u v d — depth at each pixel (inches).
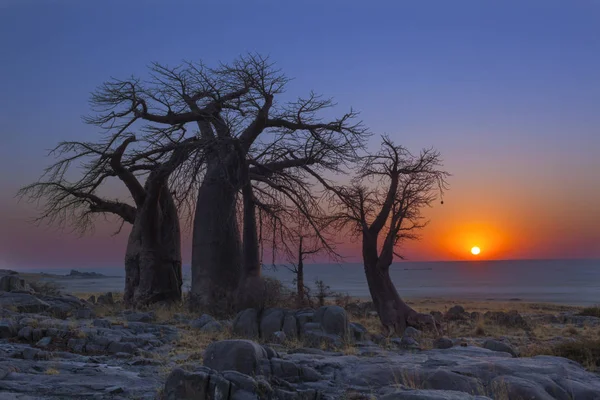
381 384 347.9
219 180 924.6
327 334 582.9
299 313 624.1
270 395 312.7
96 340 502.0
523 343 695.7
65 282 4409.5
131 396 322.3
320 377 358.9
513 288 3769.7
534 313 1378.0
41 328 526.0
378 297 817.5
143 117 926.4
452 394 268.8
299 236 946.1
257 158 917.2
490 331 857.5
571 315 1232.8
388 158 824.3
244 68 854.5
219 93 880.9
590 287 3865.7
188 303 898.7
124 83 908.0
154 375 384.2
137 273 1027.9
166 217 1042.1
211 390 302.2
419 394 267.0
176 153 924.6
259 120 874.1
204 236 913.5
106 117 936.3
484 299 2425.0
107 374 378.0
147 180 1008.9
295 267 958.4
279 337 580.4
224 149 903.7
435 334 762.2
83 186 1026.7
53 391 328.5
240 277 874.8
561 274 7475.4
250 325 616.1
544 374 346.3
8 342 499.5
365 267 832.9
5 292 785.6
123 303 1023.6
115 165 971.3
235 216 937.5
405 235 832.3
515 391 309.3
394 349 571.5
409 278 6422.2
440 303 1909.4
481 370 348.5
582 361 505.7
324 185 911.7
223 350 354.6
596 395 317.7
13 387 332.5
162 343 545.0
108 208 1095.0
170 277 1027.3
